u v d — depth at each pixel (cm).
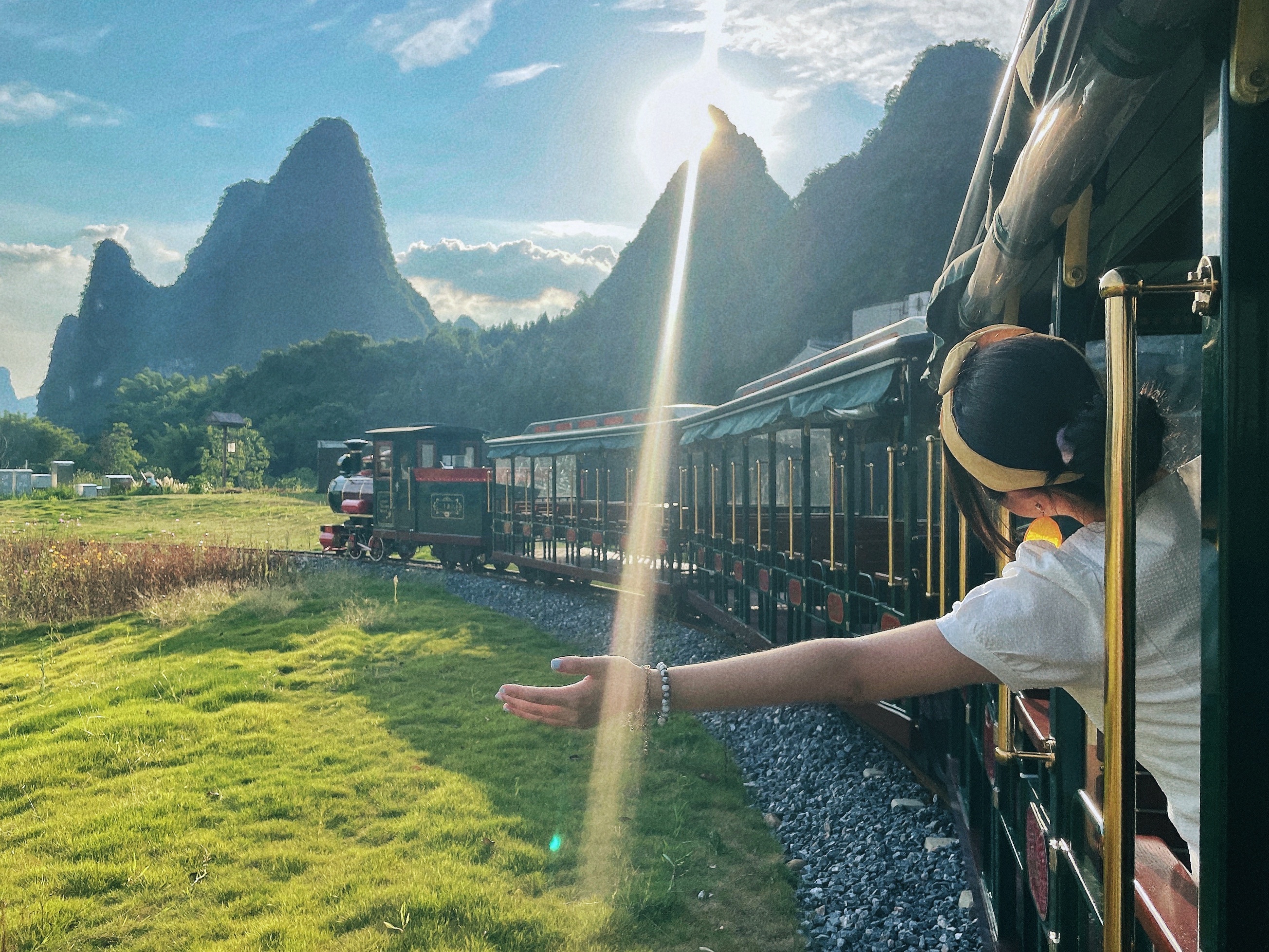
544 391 9862
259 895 425
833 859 466
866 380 537
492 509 1806
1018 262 217
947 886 411
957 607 115
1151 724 109
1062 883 206
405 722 721
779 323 8525
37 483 5175
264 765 612
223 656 955
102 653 1034
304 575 1623
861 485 969
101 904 422
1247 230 96
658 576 1232
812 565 662
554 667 120
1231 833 95
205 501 4338
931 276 7031
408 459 2022
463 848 471
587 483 1548
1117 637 101
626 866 457
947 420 125
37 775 598
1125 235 243
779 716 707
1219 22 99
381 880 436
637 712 117
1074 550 111
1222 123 97
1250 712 94
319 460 6184
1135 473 103
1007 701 231
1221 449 96
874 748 604
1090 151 151
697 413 1286
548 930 386
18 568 1430
